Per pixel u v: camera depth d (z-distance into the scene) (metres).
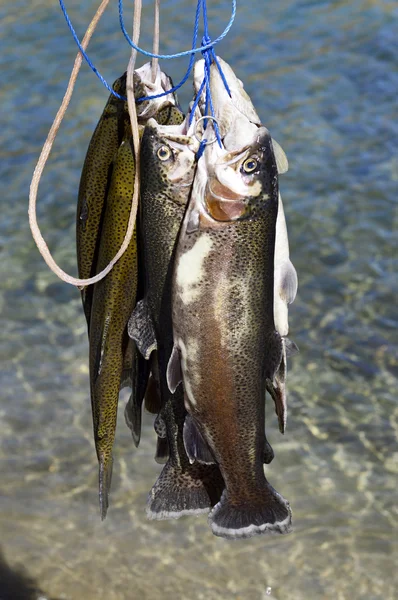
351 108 4.30
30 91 4.55
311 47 4.76
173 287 1.48
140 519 2.60
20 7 5.28
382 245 3.54
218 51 4.72
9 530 2.55
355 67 4.59
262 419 1.51
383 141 4.07
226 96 1.50
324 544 2.51
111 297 1.56
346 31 4.89
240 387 1.49
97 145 1.58
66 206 3.81
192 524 2.60
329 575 2.43
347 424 2.86
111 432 1.59
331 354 3.12
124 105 1.56
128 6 5.13
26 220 3.78
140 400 1.57
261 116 4.25
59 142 4.17
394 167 3.91
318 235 3.60
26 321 3.33
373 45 4.75
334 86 4.46
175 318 1.48
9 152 4.14
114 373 1.58
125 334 1.58
